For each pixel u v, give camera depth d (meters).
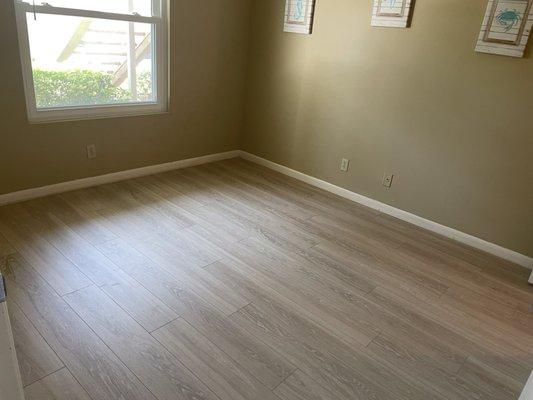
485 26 2.58
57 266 2.24
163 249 2.51
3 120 2.71
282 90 3.87
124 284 2.14
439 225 3.11
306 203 3.43
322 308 2.10
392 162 3.26
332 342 1.87
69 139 3.08
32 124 2.85
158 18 3.32
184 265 2.36
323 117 3.61
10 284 2.05
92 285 2.11
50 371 1.57
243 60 4.08
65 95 3.03
